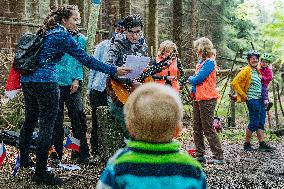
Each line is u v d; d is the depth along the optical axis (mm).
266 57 7746
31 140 5406
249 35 21250
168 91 2062
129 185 1981
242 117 13016
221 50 20797
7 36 15898
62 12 5266
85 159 5902
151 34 11391
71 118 5887
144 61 4754
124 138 5508
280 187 5352
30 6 19047
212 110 6488
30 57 4688
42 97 4758
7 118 8547
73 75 5785
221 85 13875
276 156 7285
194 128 6641
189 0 19688
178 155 2051
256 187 5336
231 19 21375
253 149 7887
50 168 5539
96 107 6215
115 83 4961
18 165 5117
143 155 2016
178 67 6016
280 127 10742
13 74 5051
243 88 7789
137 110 2010
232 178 5699
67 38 4676
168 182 1991
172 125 2020
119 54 5316
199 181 2033
